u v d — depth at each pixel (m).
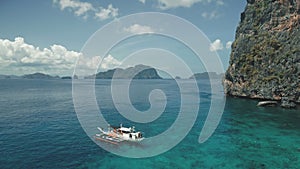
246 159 34.94
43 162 33.22
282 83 86.00
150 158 35.06
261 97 93.19
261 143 42.31
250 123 57.53
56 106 80.38
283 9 102.50
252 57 99.81
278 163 33.56
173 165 32.78
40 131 48.25
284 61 88.00
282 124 56.44
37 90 148.88
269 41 97.75
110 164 32.88
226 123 57.44
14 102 91.88
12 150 37.50
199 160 34.53
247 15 121.88
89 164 32.84
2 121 57.22
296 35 91.00
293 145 41.19
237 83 103.75
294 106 77.56
